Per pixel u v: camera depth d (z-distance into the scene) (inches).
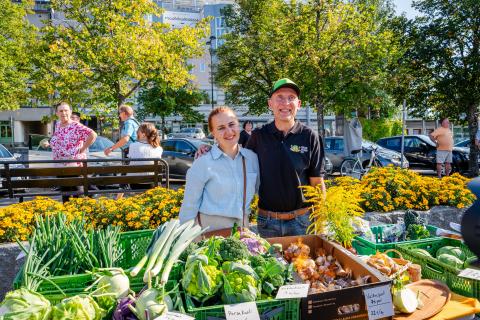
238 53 735.7
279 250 101.3
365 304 78.9
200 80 1828.2
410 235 137.5
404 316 85.1
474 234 59.6
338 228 109.2
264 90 766.5
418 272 104.0
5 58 914.7
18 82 944.9
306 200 118.6
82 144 241.1
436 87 676.7
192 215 115.6
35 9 1465.3
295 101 124.3
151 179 244.7
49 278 79.4
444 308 89.8
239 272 77.6
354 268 92.3
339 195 110.0
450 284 102.6
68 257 89.7
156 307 68.7
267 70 732.0
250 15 811.4
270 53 685.9
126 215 191.2
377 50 585.3
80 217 114.3
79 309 68.2
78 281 81.0
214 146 119.7
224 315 73.0
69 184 227.5
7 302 67.6
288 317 76.3
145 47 588.7
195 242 102.0
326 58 597.6
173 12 2078.0
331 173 539.8
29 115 1724.9
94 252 92.6
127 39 580.1
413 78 703.7
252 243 93.3
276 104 124.0
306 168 125.3
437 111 745.0
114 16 586.2
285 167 123.0
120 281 76.9
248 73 787.4
